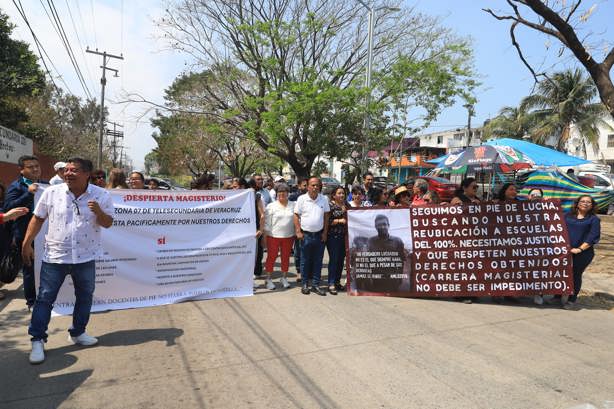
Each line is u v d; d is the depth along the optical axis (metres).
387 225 6.33
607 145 38.91
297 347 4.23
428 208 6.27
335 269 6.47
